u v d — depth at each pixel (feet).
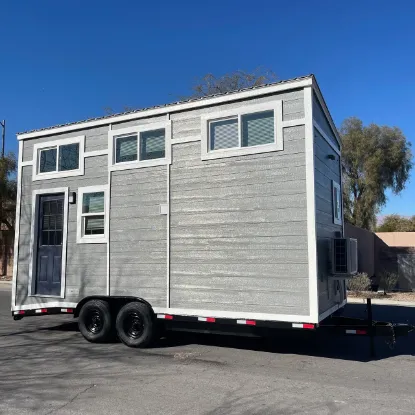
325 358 23.84
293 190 22.90
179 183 26.30
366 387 18.72
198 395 17.53
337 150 30.48
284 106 23.63
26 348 26.32
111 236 28.17
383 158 89.86
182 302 25.29
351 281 53.98
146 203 27.25
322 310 23.08
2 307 46.16
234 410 15.90
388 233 84.58
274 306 22.71
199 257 25.11
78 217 29.60
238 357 23.94
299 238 22.44
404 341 28.43
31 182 32.09
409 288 64.18
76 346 26.84
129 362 22.79
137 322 26.48
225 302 24.04
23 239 31.89
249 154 24.27
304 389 18.34
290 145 23.22
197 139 26.04
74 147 30.76
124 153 28.76
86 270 28.81
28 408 16.08
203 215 25.30
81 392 17.90
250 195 24.03
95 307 27.71
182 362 22.81
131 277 27.12
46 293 30.58
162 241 26.37
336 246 24.50
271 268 23.00
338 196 29.81
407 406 16.42
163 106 27.30
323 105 26.08
